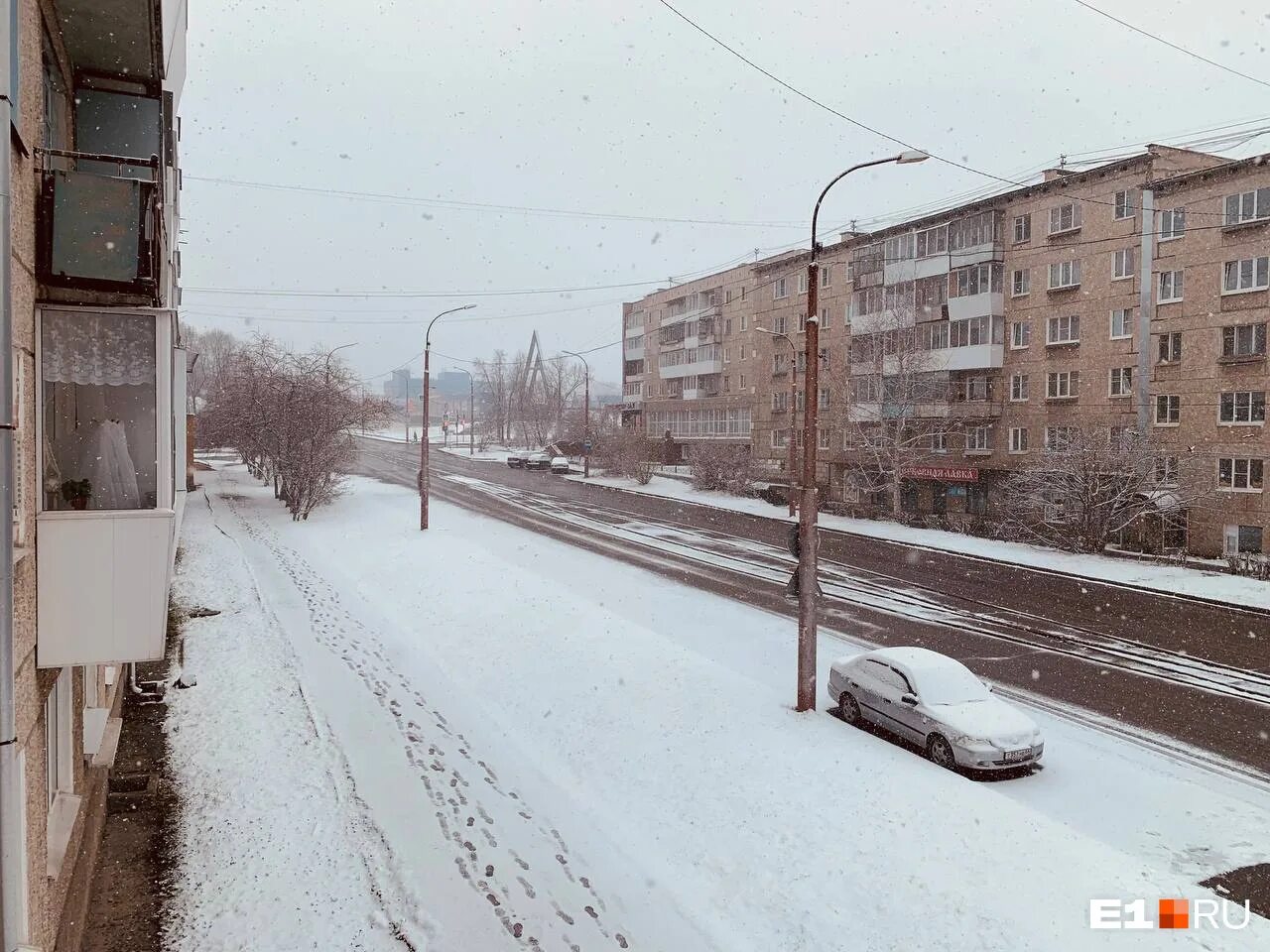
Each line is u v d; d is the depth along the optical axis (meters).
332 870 7.65
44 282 6.09
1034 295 33.41
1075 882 7.16
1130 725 12.01
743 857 7.90
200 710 11.55
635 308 71.12
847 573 23.31
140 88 9.23
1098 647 15.96
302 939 6.62
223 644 14.77
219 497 38.09
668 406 65.00
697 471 46.62
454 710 12.23
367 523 30.17
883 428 35.22
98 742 9.73
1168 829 8.96
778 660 15.00
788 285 48.16
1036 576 23.12
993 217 34.28
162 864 7.70
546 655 14.27
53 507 6.34
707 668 13.39
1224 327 26.97
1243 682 13.86
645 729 11.06
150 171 9.17
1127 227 30.06
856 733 10.91
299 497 31.00
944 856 7.60
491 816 8.86
